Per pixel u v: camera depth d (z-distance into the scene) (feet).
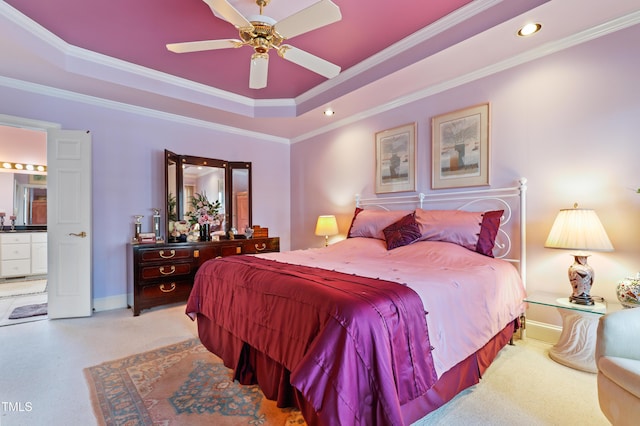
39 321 9.96
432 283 5.35
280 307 5.07
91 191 10.87
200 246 12.11
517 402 5.42
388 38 8.79
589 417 5.01
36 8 7.32
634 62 6.73
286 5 7.18
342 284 4.97
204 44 6.74
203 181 13.82
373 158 12.53
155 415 5.09
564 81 7.68
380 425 3.73
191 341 8.29
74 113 10.85
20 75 9.38
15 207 18.28
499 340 6.94
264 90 12.34
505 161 8.75
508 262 8.00
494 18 7.13
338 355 3.74
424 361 4.46
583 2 6.29
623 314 4.46
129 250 11.71
